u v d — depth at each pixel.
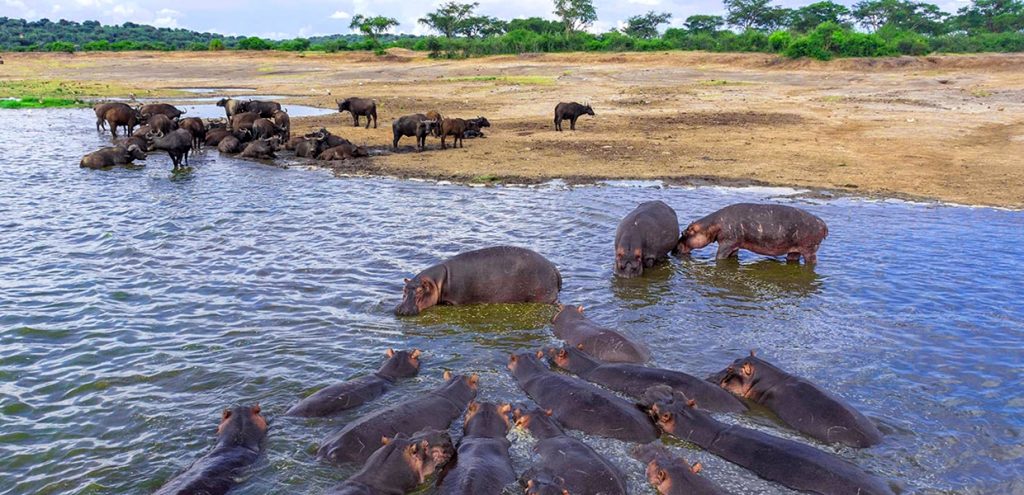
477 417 7.82
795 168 21.39
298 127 32.12
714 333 10.51
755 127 29.86
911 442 7.72
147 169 22.81
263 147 24.69
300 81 60.28
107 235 14.97
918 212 16.64
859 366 9.43
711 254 14.36
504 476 6.83
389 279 12.56
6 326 10.48
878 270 12.98
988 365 9.43
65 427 8.02
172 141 22.56
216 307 11.30
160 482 7.05
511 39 77.56
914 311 11.16
